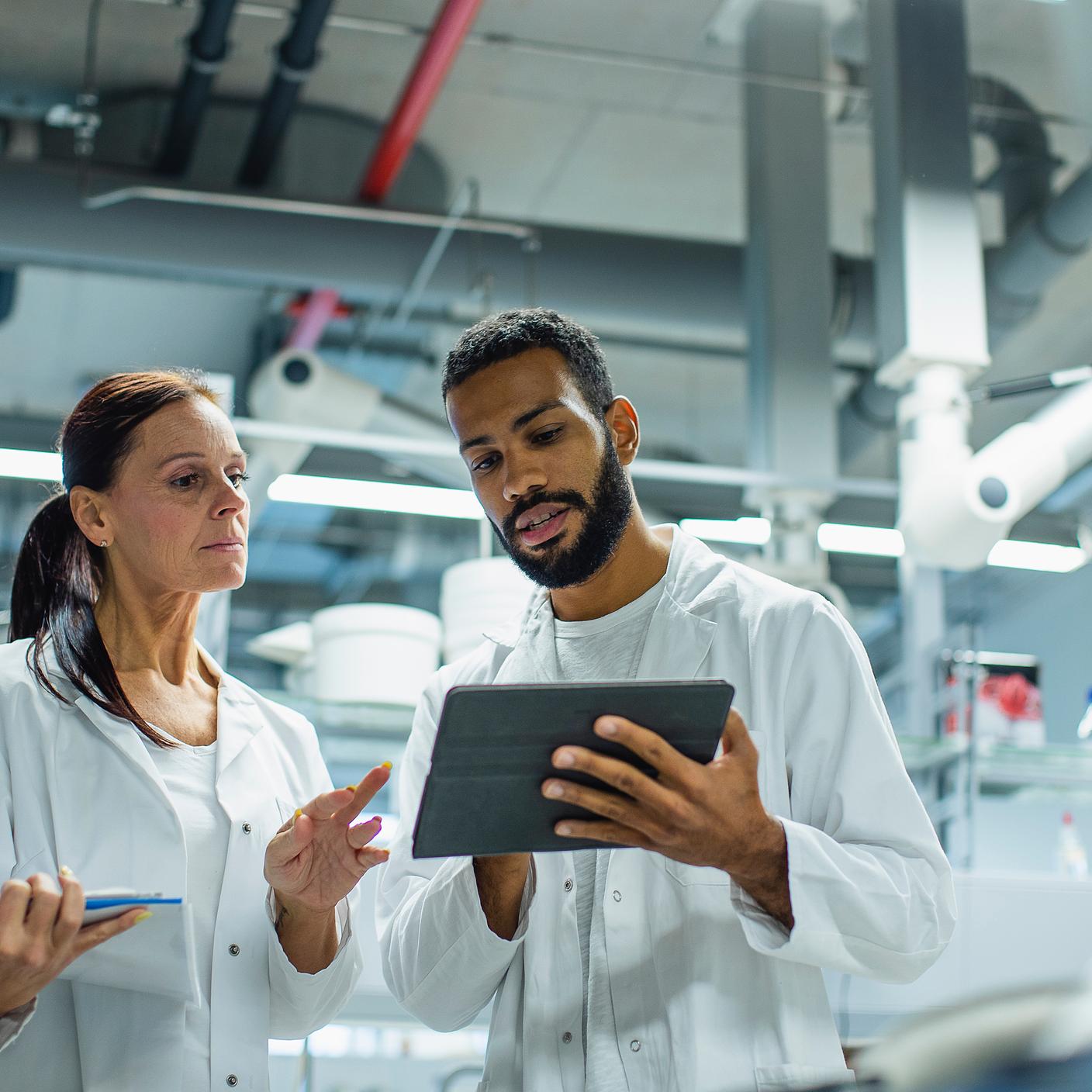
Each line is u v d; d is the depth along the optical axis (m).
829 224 4.37
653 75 4.75
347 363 5.86
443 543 5.48
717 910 1.46
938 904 1.46
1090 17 4.36
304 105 4.82
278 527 4.41
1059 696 6.26
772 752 1.53
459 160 5.17
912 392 3.46
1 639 2.01
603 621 1.63
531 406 1.54
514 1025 1.53
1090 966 0.60
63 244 4.30
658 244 4.84
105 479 1.63
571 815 1.28
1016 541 4.96
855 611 6.87
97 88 4.74
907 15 3.62
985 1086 0.50
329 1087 2.42
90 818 1.51
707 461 7.18
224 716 1.66
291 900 1.51
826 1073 1.39
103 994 1.46
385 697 2.76
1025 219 4.79
